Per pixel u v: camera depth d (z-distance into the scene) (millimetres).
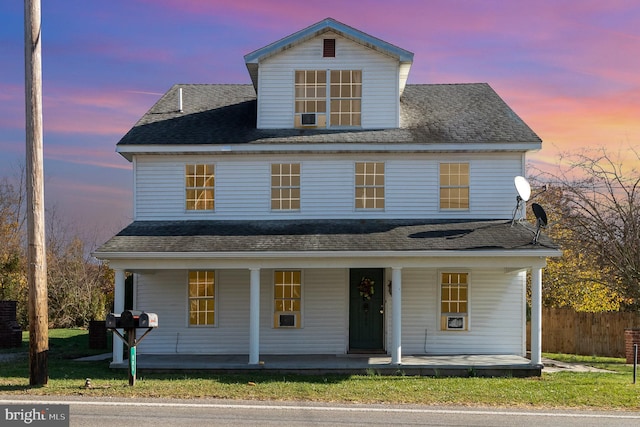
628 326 24359
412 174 19969
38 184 13789
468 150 19594
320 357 18859
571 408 12523
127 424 10312
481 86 23766
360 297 20016
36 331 13852
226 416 11078
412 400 12938
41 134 13797
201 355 19469
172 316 19875
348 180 20000
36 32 13695
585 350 24750
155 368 16906
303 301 19875
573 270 28203
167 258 17172
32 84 13641
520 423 11008
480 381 15617
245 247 17328
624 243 24641
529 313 25906
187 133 20281
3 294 31094
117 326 14133
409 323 19750
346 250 17047
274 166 20125
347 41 20359
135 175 20141
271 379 15789
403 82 21328
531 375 16781
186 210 20094
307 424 10602
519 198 18969
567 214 26672
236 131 20375
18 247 37688
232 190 20078
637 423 11203
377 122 20266
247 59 20281
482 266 17125
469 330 19703
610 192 25531
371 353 19625
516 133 19828
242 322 19859
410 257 17125
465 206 19906
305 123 20266
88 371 16828
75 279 36500
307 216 19969
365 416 11320
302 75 20422
